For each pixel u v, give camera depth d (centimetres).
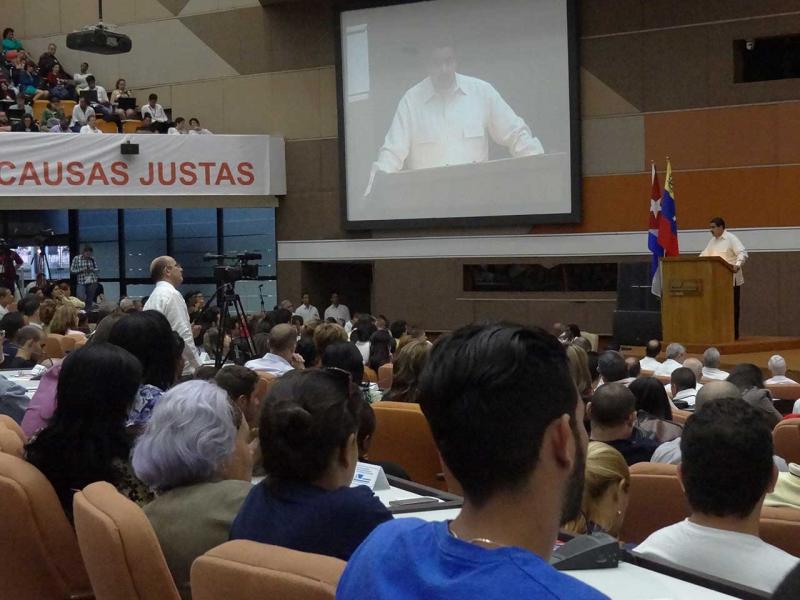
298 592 166
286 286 1803
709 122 1475
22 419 484
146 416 351
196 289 1866
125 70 1923
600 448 285
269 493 236
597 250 1543
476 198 1600
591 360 681
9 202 1585
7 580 279
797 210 1420
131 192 1642
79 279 1755
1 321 819
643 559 219
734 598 195
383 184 1670
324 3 1747
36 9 1977
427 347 510
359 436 329
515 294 1606
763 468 233
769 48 1507
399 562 131
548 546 134
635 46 1517
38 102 1783
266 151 1755
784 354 1238
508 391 131
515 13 1555
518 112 1564
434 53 1616
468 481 133
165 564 218
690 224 1490
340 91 1692
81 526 225
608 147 1538
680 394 704
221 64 1841
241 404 402
